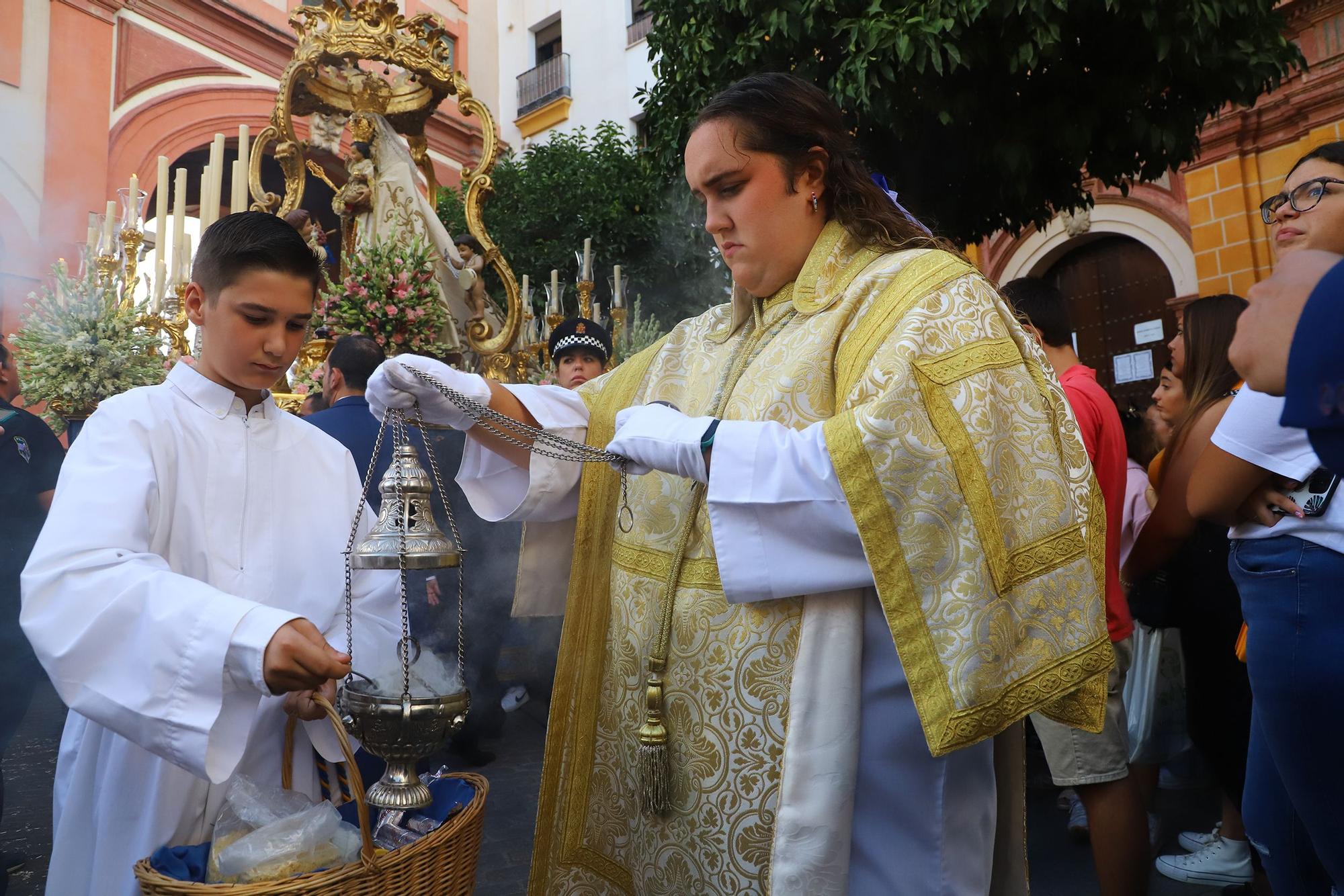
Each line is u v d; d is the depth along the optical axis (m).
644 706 1.40
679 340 1.69
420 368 1.35
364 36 5.02
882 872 1.24
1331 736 1.27
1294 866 1.47
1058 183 4.62
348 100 5.20
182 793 1.28
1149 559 2.11
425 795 1.23
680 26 4.88
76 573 1.16
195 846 1.25
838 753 1.19
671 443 1.25
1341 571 1.28
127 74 10.47
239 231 1.38
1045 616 1.17
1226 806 2.54
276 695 1.13
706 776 1.27
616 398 1.66
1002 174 4.16
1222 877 2.51
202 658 1.10
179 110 11.03
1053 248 8.75
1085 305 8.77
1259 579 1.37
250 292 1.37
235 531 1.40
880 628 1.26
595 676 1.54
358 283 4.50
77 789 1.36
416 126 5.55
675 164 5.03
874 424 1.15
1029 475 1.21
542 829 1.51
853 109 4.12
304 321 1.46
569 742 1.53
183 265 4.39
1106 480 2.29
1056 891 2.51
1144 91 4.07
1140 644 2.90
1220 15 4.02
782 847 1.18
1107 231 8.36
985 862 1.29
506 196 10.35
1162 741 2.81
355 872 1.04
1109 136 4.26
